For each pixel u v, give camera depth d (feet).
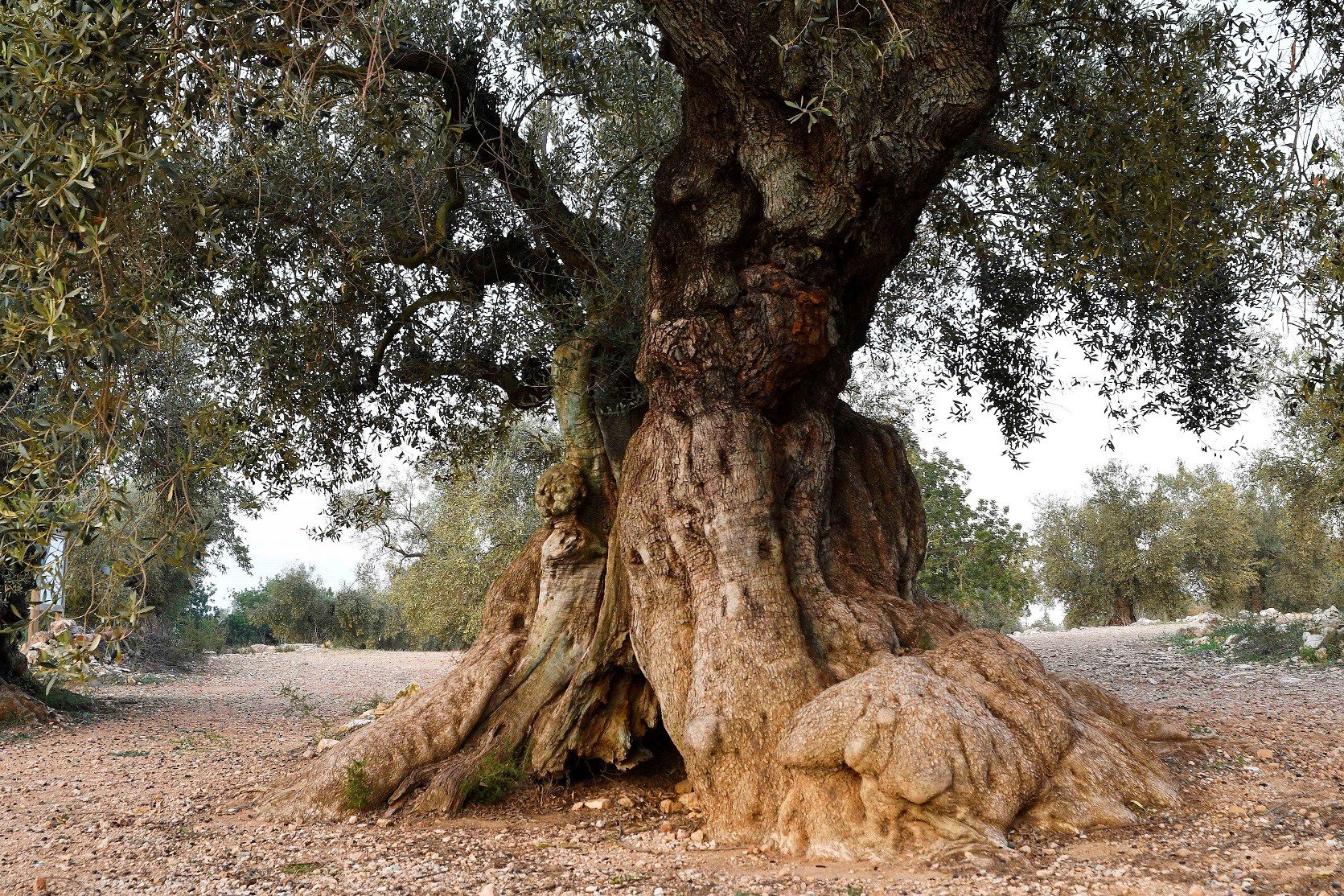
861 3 21.85
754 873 19.24
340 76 24.06
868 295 28.76
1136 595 109.60
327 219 31.68
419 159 26.84
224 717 53.78
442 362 37.42
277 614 152.87
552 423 74.38
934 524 66.13
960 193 35.50
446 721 29.43
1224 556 107.45
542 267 34.81
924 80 23.12
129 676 76.13
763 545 25.03
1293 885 16.19
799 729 21.39
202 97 18.24
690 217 25.89
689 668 25.12
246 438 33.88
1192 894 15.92
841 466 30.60
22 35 14.60
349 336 35.47
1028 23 30.30
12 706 48.65
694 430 25.82
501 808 28.32
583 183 34.27
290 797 27.86
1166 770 24.23
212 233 23.39
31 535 14.56
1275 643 57.72
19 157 14.94
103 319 15.80
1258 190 28.25
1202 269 29.81
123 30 15.70
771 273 25.40
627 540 27.20
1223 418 38.68
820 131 24.41
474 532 92.73
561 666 30.94
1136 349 38.86
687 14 23.29
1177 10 28.19
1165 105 28.37
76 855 23.09
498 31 31.60
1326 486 65.51
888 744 20.20
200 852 22.86
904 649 25.52
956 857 19.03
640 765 32.68
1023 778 20.70
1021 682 23.61
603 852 22.26
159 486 17.33
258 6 18.13
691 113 26.05
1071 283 34.30
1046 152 31.76
